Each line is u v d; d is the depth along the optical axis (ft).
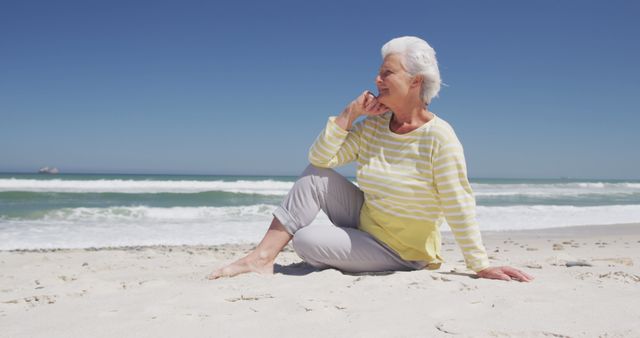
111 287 9.39
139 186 80.07
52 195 59.52
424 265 10.77
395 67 9.47
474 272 10.71
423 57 9.38
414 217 9.97
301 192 10.64
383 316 6.86
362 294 8.21
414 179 9.69
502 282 9.23
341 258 10.34
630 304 7.41
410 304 7.52
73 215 38.17
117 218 37.27
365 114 10.05
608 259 14.52
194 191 69.05
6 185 73.67
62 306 7.80
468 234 9.66
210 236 27.94
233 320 6.75
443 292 8.32
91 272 12.64
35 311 7.49
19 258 16.38
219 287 8.92
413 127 9.85
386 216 10.11
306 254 10.51
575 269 11.75
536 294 8.19
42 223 33.04
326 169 10.66
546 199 74.28
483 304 7.48
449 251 20.27
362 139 10.58
